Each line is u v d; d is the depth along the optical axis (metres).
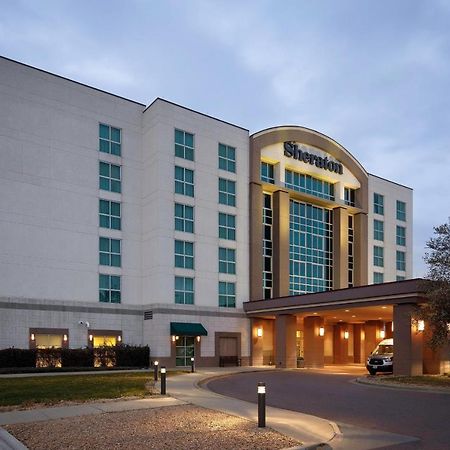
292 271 47.50
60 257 36.34
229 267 42.97
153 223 39.38
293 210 48.94
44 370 31.41
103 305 37.69
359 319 47.06
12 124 35.38
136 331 38.97
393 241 57.62
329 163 51.12
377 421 13.06
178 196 40.31
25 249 34.94
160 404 14.83
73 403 15.16
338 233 51.34
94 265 37.88
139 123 41.69
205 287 41.06
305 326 41.50
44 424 11.59
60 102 37.69
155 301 38.38
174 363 38.28
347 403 16.78
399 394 19.66
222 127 44.00
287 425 11.58
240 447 9.29
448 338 25.84
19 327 33.94
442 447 9.95
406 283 30.25
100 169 39.19
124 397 16.50
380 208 57.00
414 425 12.45
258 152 45.66
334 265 51.16
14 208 34.81
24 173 35.50
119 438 9.99
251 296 43.69
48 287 35.59
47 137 36.78
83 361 34.62
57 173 36.94
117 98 40.72
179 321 38.97
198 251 41.00
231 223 43.66
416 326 29.50
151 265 39.22
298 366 41.09
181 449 9.09
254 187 45.03
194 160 41.75
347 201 53.38
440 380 24.91
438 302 24.72
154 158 39.91
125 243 39.62
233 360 41.75
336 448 9.84
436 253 26.23
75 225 37.31
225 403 15.21
